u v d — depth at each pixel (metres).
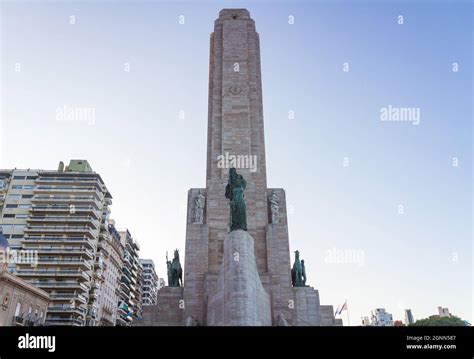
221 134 44.38
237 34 49.62
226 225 39.47
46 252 79.44
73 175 87.50
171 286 37.53
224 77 46.97
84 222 82.88
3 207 84.50
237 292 25.64
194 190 41.62
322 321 35.59
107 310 92.38
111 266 96.69
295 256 39.31
